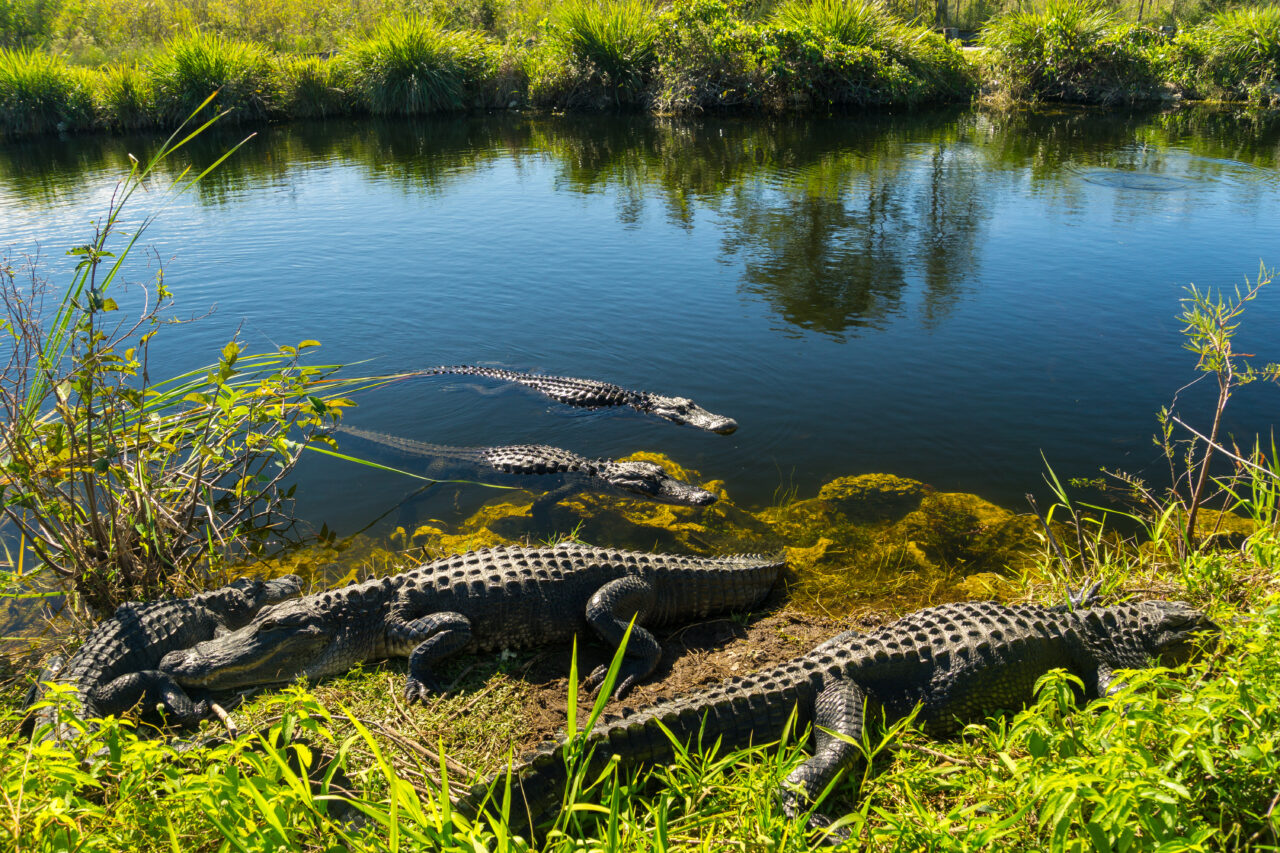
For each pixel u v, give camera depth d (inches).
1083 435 292.0
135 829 122.2
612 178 737.0
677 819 131.0
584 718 169.0
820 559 235.5
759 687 157.4
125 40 1310.3
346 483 289.4
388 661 192.1
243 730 165.6
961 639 164.9
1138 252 479.5
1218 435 284.2
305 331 404.2
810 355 369.1
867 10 1127.6
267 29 1352.1
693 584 206.4
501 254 520.4
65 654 191.8
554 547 215.6
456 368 373.1
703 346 385.4
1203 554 208.7
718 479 283.0
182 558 234.5
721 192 668.1
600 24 1117.7
